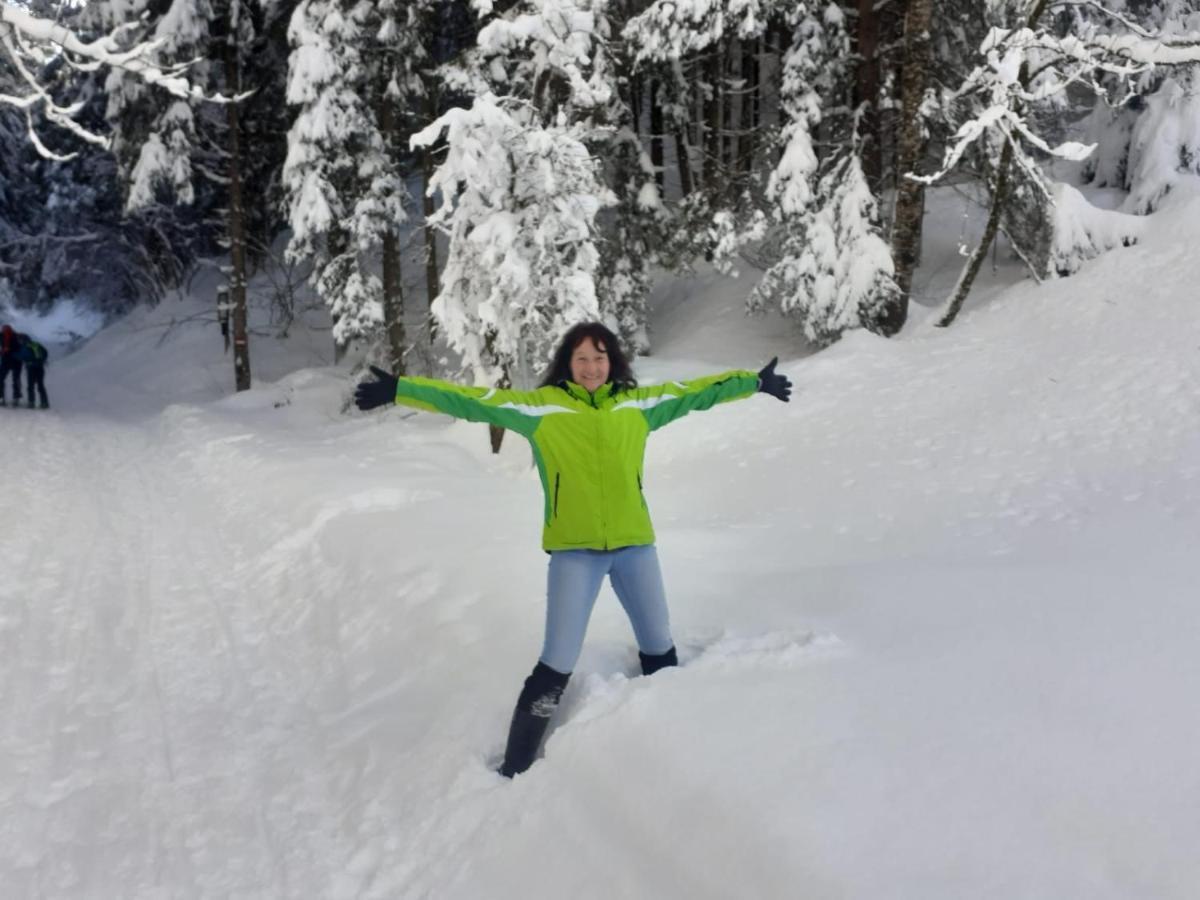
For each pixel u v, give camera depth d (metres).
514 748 3.17
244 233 21.62
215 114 19.67
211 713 4.37
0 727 4.18
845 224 11.88
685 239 15.12
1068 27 12.84
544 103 11.09
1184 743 2.51
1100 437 7.29
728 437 9.48
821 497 7.18
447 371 12.70
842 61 13.13
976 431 8.03
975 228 15.44
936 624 3.65
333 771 3.69
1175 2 12.68
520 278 9.49
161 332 25.42
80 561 6.94
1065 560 4.70
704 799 2.50
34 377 17.28
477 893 2.75
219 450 11.12
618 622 4.18
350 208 15.35
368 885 2.95
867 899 2.00
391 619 4.94
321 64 13.53
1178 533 5.16
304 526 7.19
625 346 14.34
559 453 3.12
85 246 27.86
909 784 2.38
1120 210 12.55
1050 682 2.95
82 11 15.58
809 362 10.92
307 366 21.36
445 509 6.95
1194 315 8.95
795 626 3.81
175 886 3.03
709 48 17.22
